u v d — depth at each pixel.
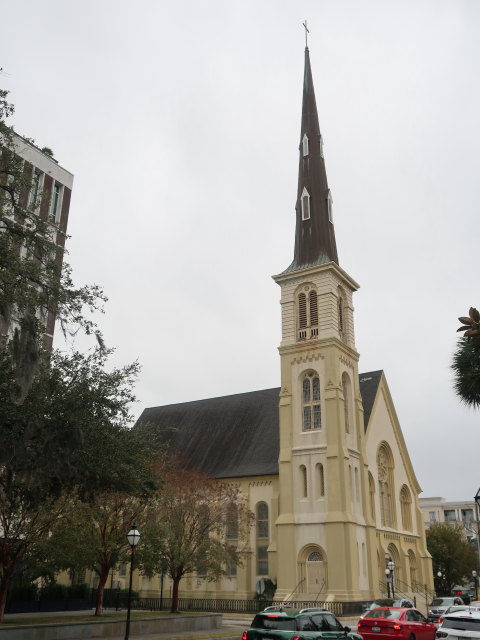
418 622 27.09
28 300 21.73
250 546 56.50
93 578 62.34
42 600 45.09
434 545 81.06
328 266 57.72
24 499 27.52
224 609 51.78
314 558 50.97
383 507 59.03
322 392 54.88
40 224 23.52
